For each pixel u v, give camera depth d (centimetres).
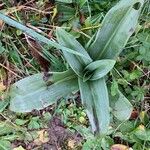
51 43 23
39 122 28
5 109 28
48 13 29
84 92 25
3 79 28
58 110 28
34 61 29
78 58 25
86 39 28
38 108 26
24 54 29
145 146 28
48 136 28
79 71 25
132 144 28
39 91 26
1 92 28
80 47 25
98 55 26
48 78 26
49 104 26
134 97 28
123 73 28
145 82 28
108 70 25
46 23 29
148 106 28
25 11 29
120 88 28
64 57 27
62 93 27
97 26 28
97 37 25
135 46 28
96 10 29
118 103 27
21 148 28
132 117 28
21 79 27
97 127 25
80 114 28
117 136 28
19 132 28
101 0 29
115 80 27
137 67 28
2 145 28
